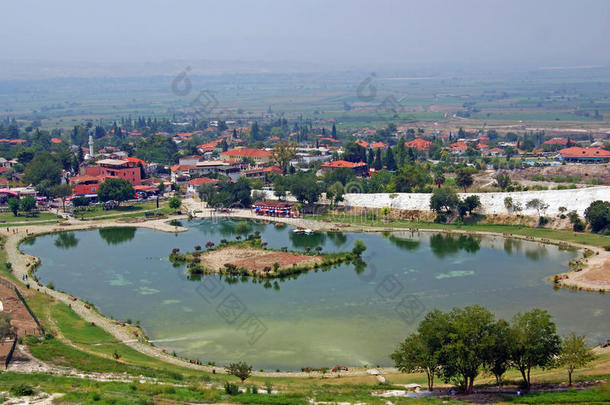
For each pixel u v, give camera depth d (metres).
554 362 93.88
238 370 99.81
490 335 91.19
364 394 91.81
